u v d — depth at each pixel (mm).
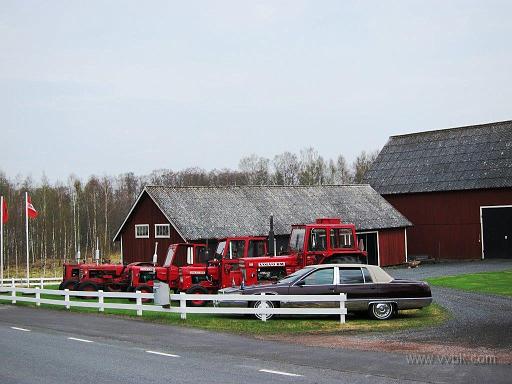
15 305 29250
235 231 43406
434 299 25531
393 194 55438
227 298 21000
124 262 42625
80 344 16719
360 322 19812
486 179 50344
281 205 48219
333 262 25578
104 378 12188
